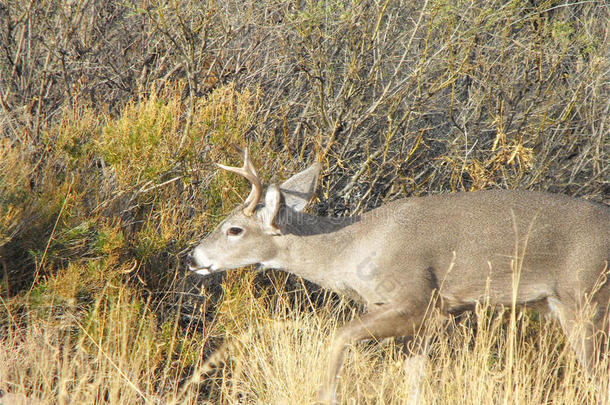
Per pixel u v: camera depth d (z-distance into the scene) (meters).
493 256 11.11
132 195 13.04
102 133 13.59
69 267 11.56
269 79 16.17
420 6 17.08
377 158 16.47
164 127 12.85
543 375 11.08
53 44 15.53
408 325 11.12
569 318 11.20
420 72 15.27
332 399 10.75
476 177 15.00
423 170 16.70
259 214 11.45
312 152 15.44
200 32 15.73
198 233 13.41
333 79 16.20
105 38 16.30
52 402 9.84
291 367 11.09
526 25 17.61
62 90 15.79
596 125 17.95
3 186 12.03
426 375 11.11
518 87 17.47
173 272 13.30
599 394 10.30
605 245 10.97
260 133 14.95
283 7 15.81
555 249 11.07
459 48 16.30
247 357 12.03
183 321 13.30
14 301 11.40
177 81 15.91
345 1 16.14
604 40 17.95
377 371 12.09
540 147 17.22
